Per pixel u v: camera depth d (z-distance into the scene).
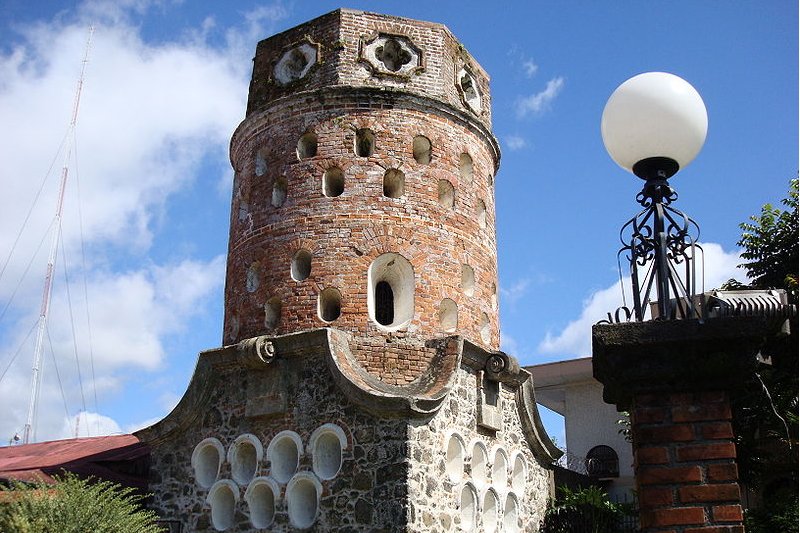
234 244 24.62
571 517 25.67
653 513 6.07
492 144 26.28
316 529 19.34
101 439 29.27
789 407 21.94
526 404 24.30
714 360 6.26
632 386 6.45
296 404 20.69
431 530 18.92
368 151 23.83
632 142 7.00
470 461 21.17
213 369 22.19
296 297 22.20
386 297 22.97
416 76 24.52
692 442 6.21
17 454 29.33
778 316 6.64
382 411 19.19
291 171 23.59
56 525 16.67
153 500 22.03
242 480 21.02
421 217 22.97
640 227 7.06
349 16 24.83
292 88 24.61
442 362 21.19
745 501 27.36
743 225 28.64
